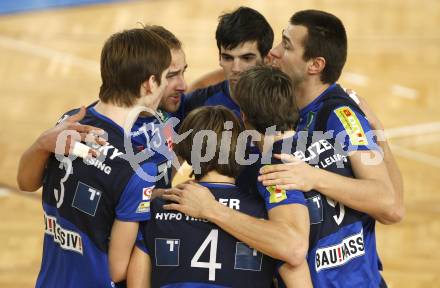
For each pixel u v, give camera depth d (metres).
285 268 9.95
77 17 35.78
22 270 18.92
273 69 10.68
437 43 33.53
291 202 9.99
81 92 29.19
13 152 24.86
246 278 9.85
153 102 10.45
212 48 32.16
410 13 36.44
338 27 11.79
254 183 10.98
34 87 29.52
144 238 10.21
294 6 36.41
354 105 11.52
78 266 10.41
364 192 10.55
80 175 10.16
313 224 10.62
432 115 27.69
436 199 22.61
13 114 27.39
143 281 10.20
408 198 22.64
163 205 10.12
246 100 10.45
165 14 35.72
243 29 13.02
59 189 10.42
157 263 10.04
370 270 11.33
